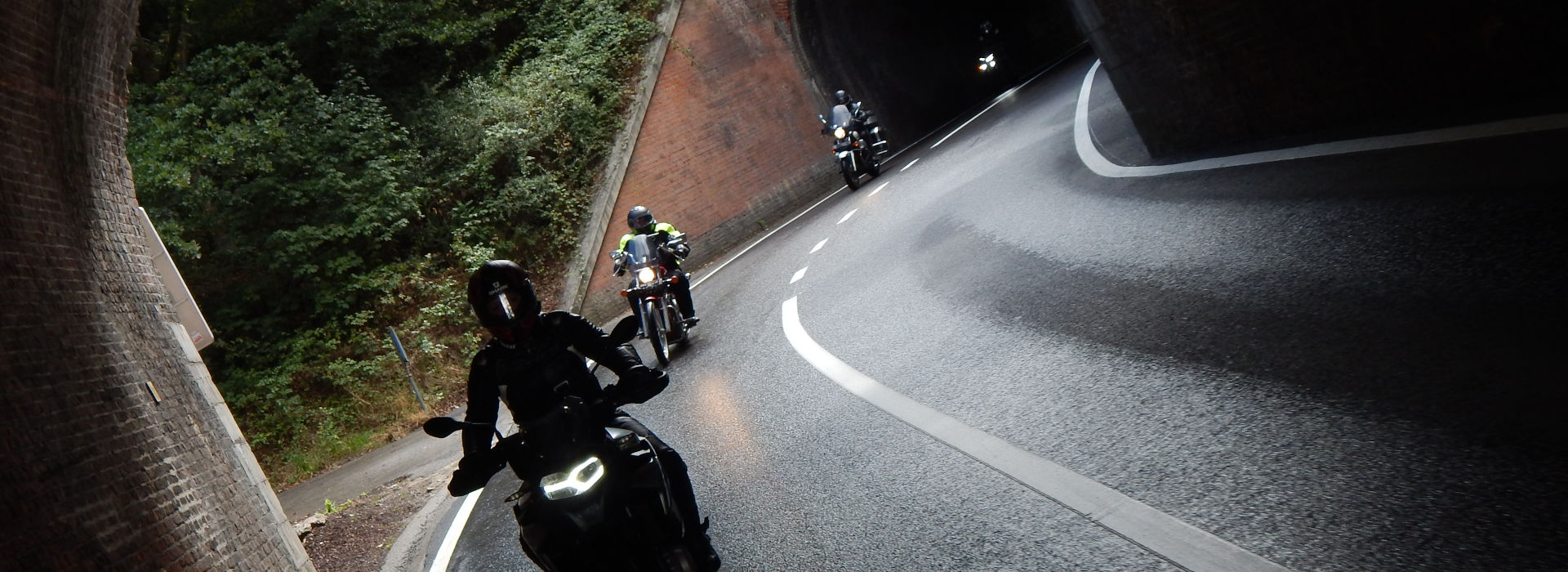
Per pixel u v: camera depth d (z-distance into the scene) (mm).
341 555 8430
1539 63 7184
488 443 4082
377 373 15852
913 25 37594
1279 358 5082
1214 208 8586
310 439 14734
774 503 5551
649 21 24781
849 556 4543
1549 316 4363
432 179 20297
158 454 6141
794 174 25609
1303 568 3305
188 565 5750
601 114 22859
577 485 3666
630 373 4016
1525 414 3705
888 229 14828
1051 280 8375
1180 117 11359
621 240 11281
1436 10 7707
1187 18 10250
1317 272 6133
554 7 25281
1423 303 5055
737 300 13500
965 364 6914
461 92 22422
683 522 4230
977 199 14320
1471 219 5883
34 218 6277
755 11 27172
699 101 24516
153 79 22609
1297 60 9336
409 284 18250
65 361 5703
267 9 23469
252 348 16922
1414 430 3902
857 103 23906
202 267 17391
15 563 4609
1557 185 5766
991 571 3979
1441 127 7844
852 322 9547
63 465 5184
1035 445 5109
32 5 6535
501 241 20156
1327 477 3797
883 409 6527
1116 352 6059
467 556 6676
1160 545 3742
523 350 3971
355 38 22750
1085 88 22906
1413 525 3320
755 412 7586
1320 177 8102
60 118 6973
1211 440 4453
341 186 18469
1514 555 2992
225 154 17188
